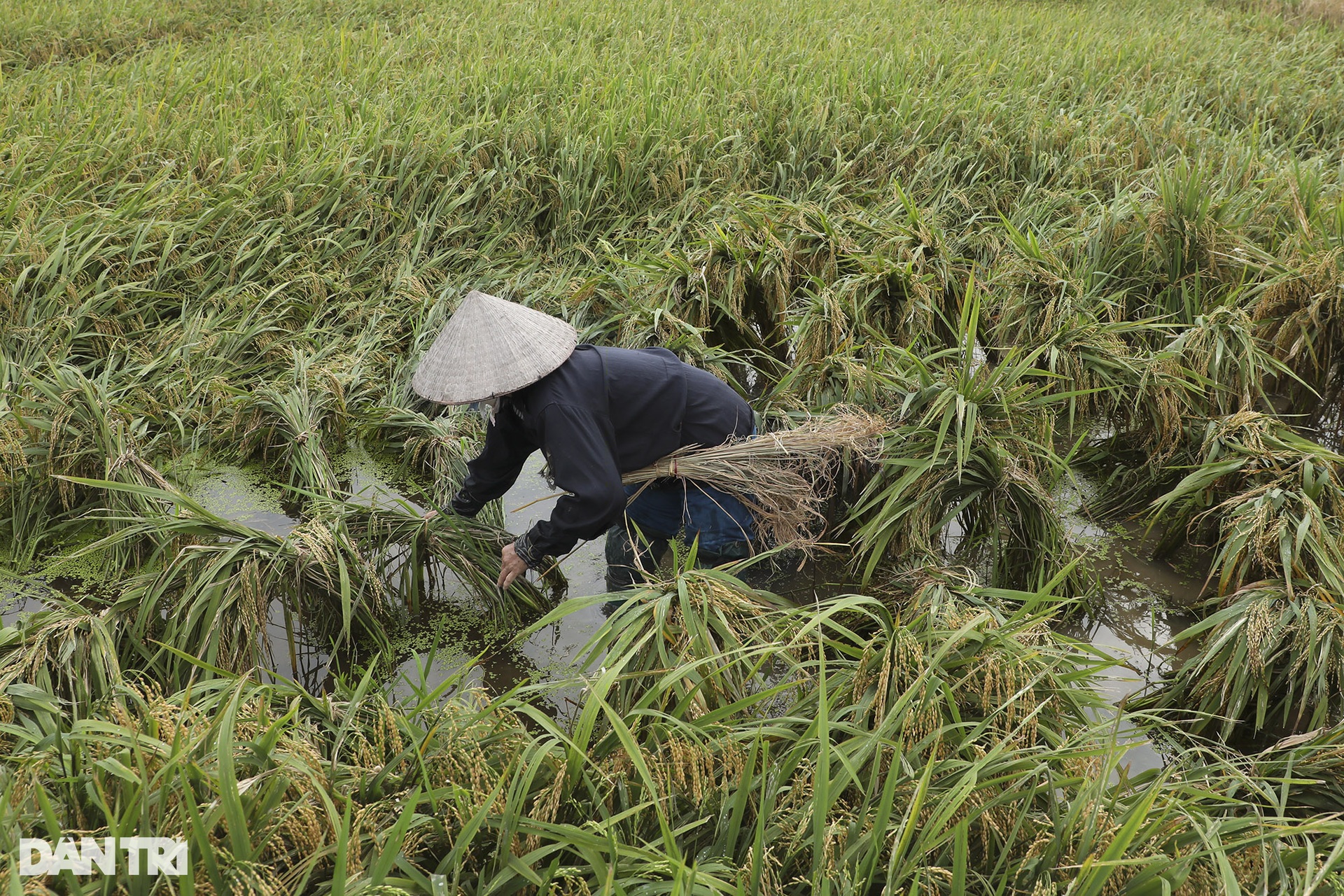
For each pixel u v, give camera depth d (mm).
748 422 3340
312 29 9898
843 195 6484
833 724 2303
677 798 2266
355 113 6723
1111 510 4184
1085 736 2523
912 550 3506
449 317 5195
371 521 3533
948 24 10602
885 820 1939
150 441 4242
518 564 3129
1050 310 4457
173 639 2986
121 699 2307
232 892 1753
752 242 5094
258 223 5422
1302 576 3121
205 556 3137
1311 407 4867
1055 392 4383
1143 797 2266
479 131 6469
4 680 2520
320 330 5023
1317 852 2197
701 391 3172
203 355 4641
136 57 8734
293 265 5387
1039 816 2232
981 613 2641
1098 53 9305
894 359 4043
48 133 5941
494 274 5578
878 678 2578
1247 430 3646
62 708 2680
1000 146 6871
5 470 3779
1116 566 3861
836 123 6941
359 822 1901
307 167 5699
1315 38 11203
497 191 6148
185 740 1999
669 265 5059
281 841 1937
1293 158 6047
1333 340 4629
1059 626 3551
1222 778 2492
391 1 10781
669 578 3449
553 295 5277
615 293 5207
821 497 3605
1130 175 6406
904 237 4879
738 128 6871
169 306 5020
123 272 4863
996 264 5234
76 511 3805
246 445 4336
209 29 10094
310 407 4398
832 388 4234
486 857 2102
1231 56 9672
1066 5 13523
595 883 2031
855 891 1913
